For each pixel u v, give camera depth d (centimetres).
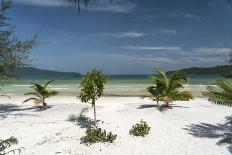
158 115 1730
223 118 1673
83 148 1159
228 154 1034
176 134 1309
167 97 1892
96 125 1499
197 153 1059
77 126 1523
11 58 1970
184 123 1524
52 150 1151
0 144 644
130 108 2067
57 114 1948
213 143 1159
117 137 1277
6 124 1639
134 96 3281
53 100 2986
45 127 1542
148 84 6069
